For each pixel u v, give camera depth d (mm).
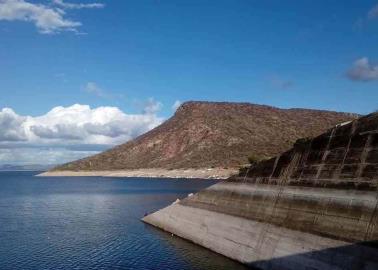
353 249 25125
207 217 44125
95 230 55219
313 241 28281
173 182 181125
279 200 33719
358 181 26562
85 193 127688
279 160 35344
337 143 29391
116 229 55531
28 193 131125
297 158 33156
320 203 29078
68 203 95625
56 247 44938
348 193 26938
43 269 36438
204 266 35281
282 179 34219
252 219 36344
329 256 26578
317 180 30109
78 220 65562
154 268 35719
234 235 37969
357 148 27500
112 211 77938
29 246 45688
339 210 27219
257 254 33656
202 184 162125
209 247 41281
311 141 32062
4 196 119375
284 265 30172
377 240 23859
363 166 26594
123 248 43625
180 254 39938
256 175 38000
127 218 66875
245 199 38656
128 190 137875
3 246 45844
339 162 28625
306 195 30719
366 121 27359
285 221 32094
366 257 24188
